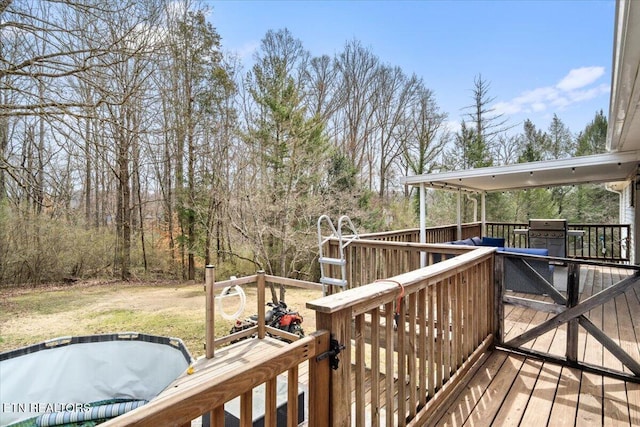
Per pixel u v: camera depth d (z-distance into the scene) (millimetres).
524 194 15008
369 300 1549
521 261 3064
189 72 11180
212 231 11141
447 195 15516
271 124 10391
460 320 2547
